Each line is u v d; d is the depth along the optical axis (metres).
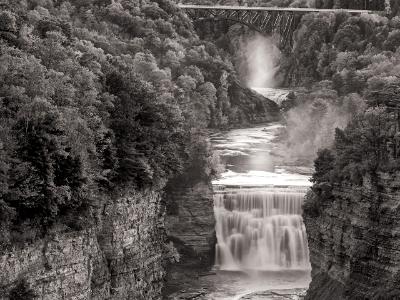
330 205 144.25
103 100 145.25
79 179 121.56
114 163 138.00
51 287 118.19
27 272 113.94
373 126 141.50
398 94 149.50
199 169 197.00
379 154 137.38
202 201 197.12
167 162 161.25
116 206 139.00
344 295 135.38
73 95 135.38
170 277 184.88
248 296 176.88
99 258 132.12
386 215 132.12
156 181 151.88
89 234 126.81
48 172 116.06
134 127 148.25
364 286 133.25
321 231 145.25
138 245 146.00
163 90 195.75
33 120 117.81
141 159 146.00
